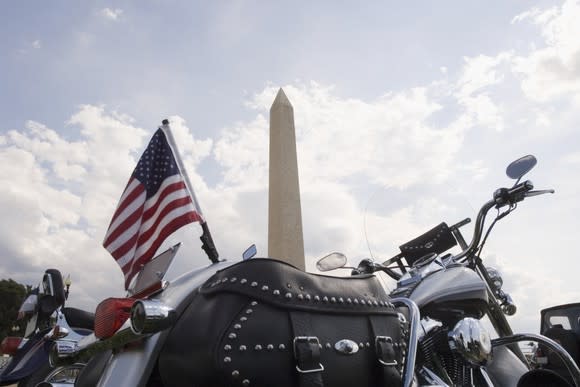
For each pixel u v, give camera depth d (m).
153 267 1.68
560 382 1.78
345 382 1.32
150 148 2.45
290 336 1.24
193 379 1.19
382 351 1.41
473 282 2.25
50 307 4.31
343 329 1.37
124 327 1.39
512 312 2.78
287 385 1.20
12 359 4.18
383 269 2.65
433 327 2.12
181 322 1.32
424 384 1.96
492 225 2.67
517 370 2.33
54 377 3.93
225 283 1.29
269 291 1.28
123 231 2.31
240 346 1.19
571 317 3.88
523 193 2.61
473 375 2.09
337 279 1.47
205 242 2.10
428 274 2.41
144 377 1.34
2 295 32.03
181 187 2.32
